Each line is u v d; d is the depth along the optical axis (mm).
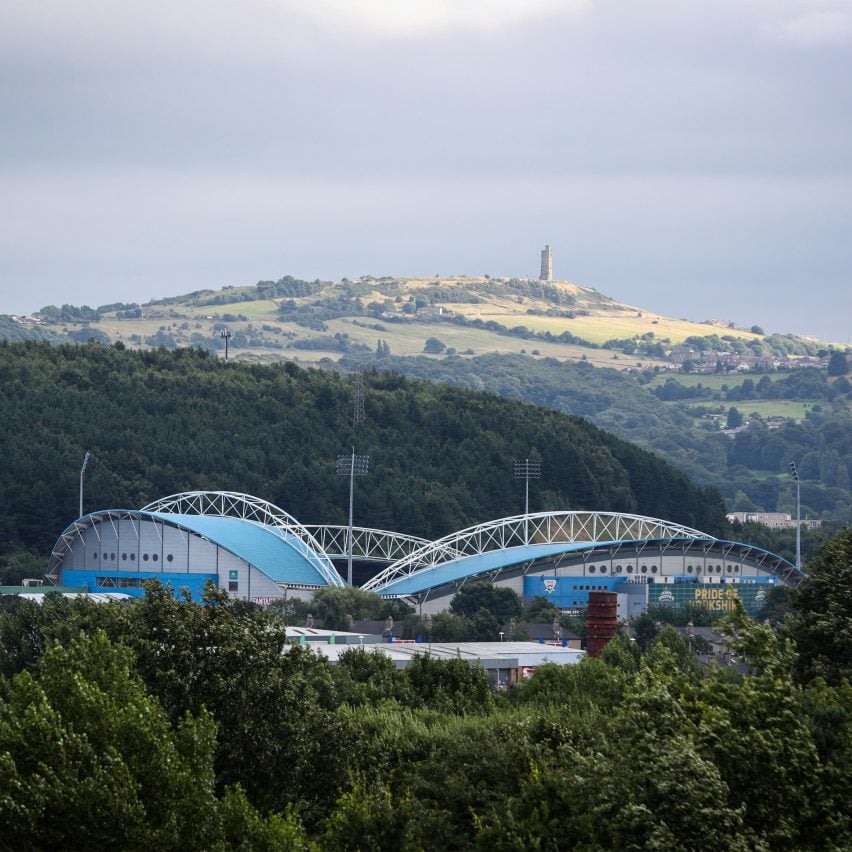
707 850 199375
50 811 196375
